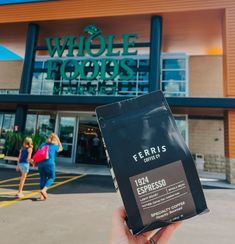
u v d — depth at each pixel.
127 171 1.14
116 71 15.38
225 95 12.91
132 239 1.23
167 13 14.34
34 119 17.94
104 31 17.03
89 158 16.69
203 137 16.72
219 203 7.18
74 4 15.82
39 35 18.14
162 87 16.25
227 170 12.04
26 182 9.38
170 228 1.27
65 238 4.18
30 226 4.70
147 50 19.03
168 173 1.16
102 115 1.24
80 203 6.57
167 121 1.24
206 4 13.73
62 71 16.38
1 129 18.98
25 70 15.80
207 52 19.69
